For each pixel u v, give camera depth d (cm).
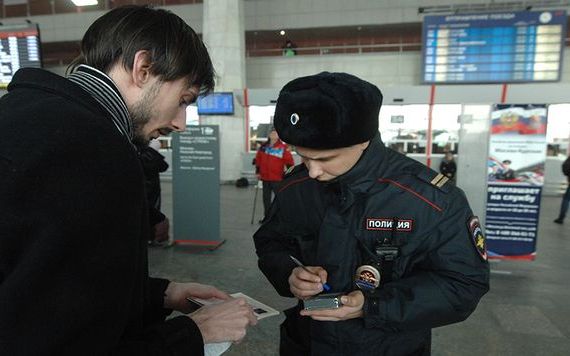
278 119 85
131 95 70
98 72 67
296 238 108
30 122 53
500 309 296
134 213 59
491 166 384
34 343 49
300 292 93
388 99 968
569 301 313
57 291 50
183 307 103
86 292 52
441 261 92
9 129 53
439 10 986
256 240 123
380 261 92
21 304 48
